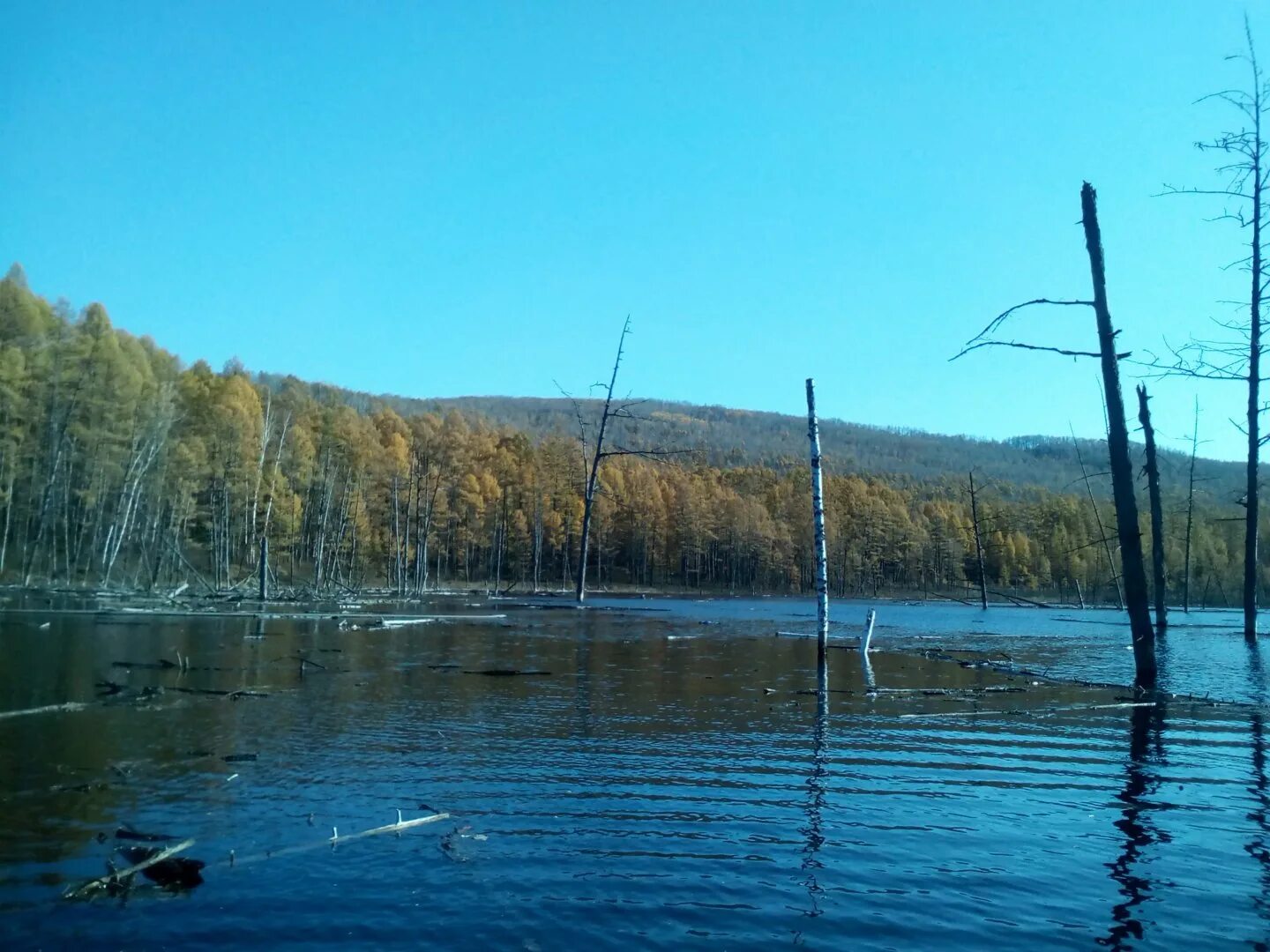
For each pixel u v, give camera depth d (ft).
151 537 166.91
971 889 19.07
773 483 372.17
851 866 20.33
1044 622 136.15
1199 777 29.25
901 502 347.56
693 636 87.30
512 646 71.56
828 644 81.66
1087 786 27.84
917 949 16.12
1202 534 221.66
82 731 32.53
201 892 17.99
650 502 296.30
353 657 59.72
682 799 25.35
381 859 20.06
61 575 157.89
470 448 282.36
